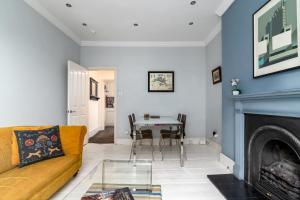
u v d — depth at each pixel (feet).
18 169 6.72
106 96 31.48
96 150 14.37
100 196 4.96
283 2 6.10
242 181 8.34
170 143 15.79
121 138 16.74
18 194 5.02
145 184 7.00
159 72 16.85
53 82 12.16
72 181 8.51
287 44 5.95
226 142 10.51
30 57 9.81
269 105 6.58
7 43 8.24
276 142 6.60
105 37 15.84
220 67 13.25
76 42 15.81
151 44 16.89
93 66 16.80
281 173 6.32
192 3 10.46
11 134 7.47
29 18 9.72
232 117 9.80
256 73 7.55
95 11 11.37
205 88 16.97
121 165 8.25
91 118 21.85
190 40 16.66
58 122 12.76
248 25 8.32
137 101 16.89
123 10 11.25
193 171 9.82
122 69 16.89
